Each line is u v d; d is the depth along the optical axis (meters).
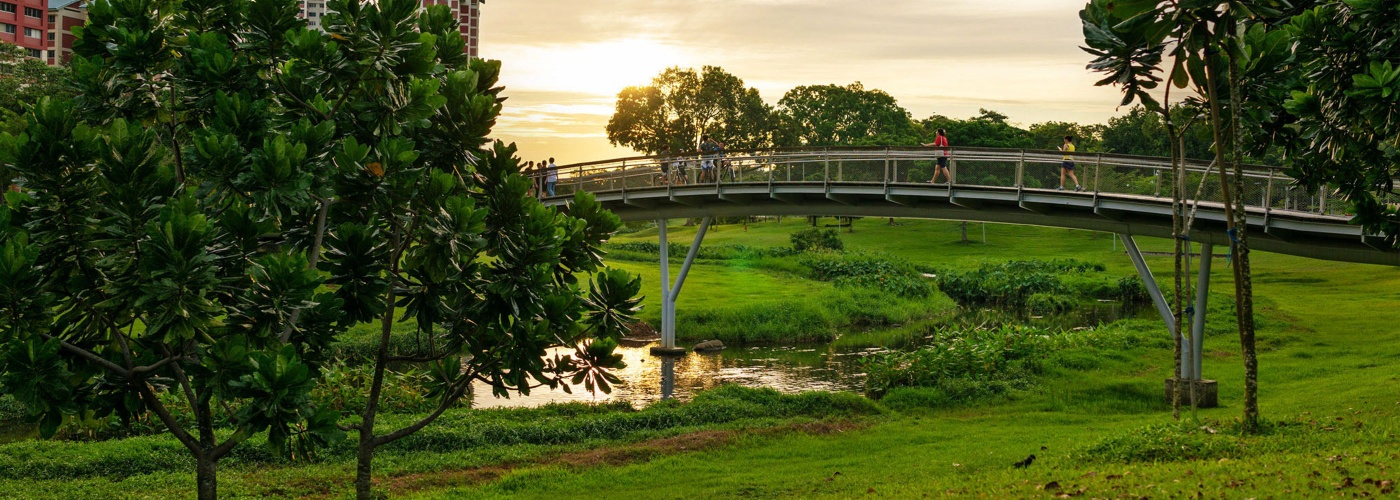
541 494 14.00
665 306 34.22
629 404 22.61
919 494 11.24
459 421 19.39
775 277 54.00
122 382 8.85
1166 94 13.27
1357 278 51.06
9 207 7.95
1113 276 54.72
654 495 13.55
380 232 9.82
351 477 14.98
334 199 9.63
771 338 37.16
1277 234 21.84
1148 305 46.88
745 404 21.39
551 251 9.69
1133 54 12.74
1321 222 20.34
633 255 60.78
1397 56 12.39
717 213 33.38
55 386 7.54
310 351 9.55
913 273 55.72
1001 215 26.72
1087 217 24.67
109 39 9.50
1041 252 72.12
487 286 9.71
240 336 8.09
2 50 60.91
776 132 104.88
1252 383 13.13
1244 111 13.86
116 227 7.93
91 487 14.00
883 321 42.12
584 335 10.55
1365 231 14.57
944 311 45.34
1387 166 13.96
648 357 33.09
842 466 15.21
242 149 8.43
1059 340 28.77
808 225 95.19
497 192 9.90
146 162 8.29
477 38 133.62
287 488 14.20
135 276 7.82
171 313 7.60
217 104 8.77
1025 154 25.36
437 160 10.37
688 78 103.69
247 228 8.38
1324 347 28.88
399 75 9.77
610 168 35.00
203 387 8.37
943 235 84.31
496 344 10.23
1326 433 12.91
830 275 54.56
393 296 9.91
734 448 17.22
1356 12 12.27
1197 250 68.44
